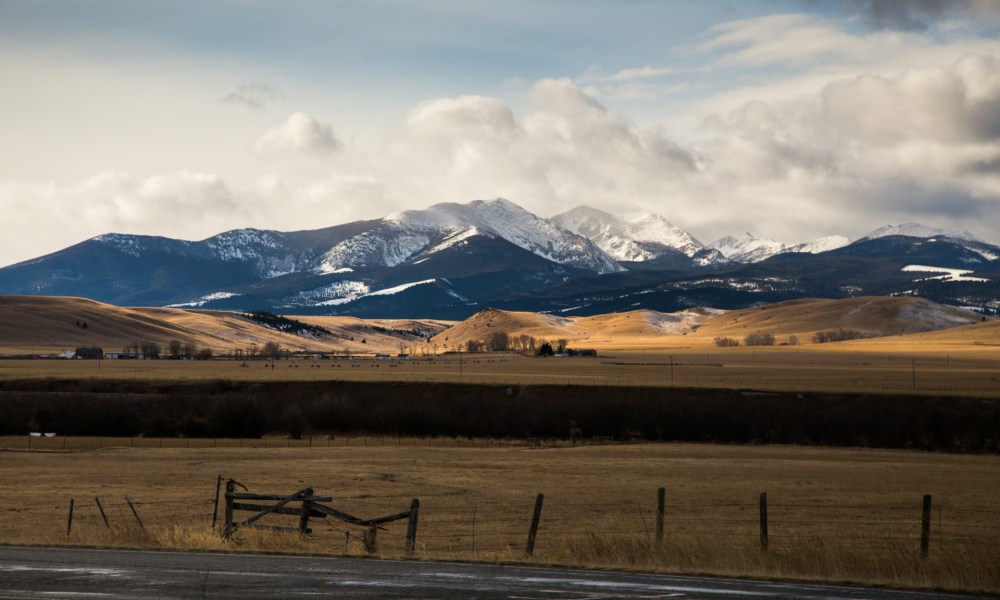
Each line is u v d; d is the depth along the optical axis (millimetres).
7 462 150500
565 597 34500
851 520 92062
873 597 35750
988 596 36781
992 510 101688
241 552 45969
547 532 79375
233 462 153250
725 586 37594
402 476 134000
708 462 159500
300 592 34750
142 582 36438
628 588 36625
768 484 127375
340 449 182875
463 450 183125
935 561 42531
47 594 33781
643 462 158750
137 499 105750
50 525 81188
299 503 102062
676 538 62594
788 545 60906
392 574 39250
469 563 43094
